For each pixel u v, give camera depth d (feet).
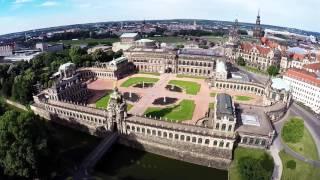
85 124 439.22
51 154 307.99
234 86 630.33
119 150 397.39
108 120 411.13
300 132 418.72
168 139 381.19
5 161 276.21
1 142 273.13
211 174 349.00
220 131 373.61
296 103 559.79
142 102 541.34
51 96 499.10
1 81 635.25
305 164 341.00
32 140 284.41
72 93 538.88
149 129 388.78
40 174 296.10
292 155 359.25
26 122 282.56
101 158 359.05
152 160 375.45
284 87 515.91
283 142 392.27
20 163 270.46
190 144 371.97
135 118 408.46
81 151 379.35
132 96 576.61
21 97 542.57
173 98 568.41
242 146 376.89
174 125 387.55
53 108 470.80
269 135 363.35
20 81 556.51
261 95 602.03
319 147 384.47
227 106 393.91
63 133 442.91
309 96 559.38
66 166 335.88
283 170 330.34
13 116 290.56
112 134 407.23
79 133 444.14
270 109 463.01
